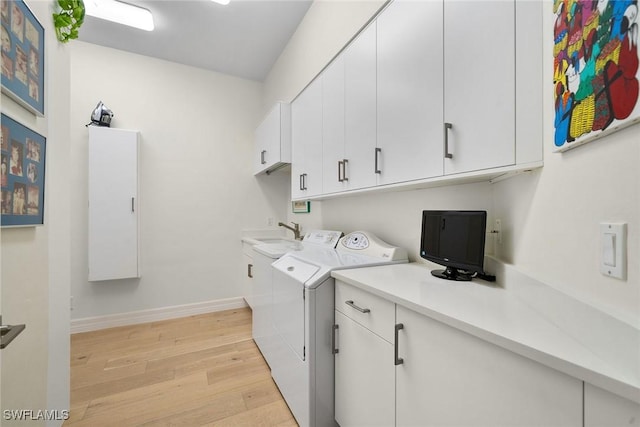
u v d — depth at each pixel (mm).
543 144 787
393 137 1305
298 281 1427
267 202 3404
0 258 832
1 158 800
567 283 688
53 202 1267
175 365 1977
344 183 1686
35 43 990
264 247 2246
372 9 1611
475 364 695
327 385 1349
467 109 962
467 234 1131
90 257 2449
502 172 889
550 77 751
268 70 3197
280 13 2379
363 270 1370
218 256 3154
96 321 2609
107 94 2668
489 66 892
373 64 1440
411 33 1202
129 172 2584
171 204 2939
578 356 521
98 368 1936
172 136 2949
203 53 2852
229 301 3193
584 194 628
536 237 840
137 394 1652
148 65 2855
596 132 557
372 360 1086
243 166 3297
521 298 878
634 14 459
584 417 494
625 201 508
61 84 1336
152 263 2850
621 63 490
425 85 1132
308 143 2166
